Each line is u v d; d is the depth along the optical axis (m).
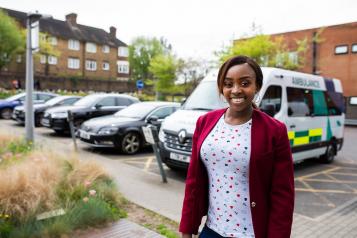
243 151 1.92
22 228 3.84
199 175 2.15
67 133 13.92
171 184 6.64
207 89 7.93
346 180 7.98
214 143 2.02
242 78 1.98
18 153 6.97
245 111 2.02
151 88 46.53
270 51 28.25
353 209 5.77
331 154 10.27
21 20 44.31
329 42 29.78
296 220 5.14
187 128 6.97
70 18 51.47
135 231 4.23
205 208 2.19
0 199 4.07
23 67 42.31
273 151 1.91
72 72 49.59
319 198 6.44
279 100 7.68
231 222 1.98
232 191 1.97
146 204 5.31
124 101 14.48
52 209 4.29
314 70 30.53
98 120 10.45
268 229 1.92
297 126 8.23
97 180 5.69
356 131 22.33
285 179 1.91
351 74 28.58
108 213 4.54
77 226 4.22
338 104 10.59
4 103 18.81
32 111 9.29
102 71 54.06
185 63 33.47
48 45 39.06
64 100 16.23
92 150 10.36
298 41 29.56
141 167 8.34
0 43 33.12
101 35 55.56
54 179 4.97
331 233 4.63
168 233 4.18
